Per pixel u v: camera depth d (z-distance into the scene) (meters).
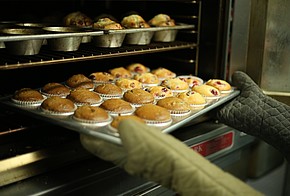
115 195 1.03
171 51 1.50
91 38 1.31
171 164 0.72
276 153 1.60
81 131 0.89
